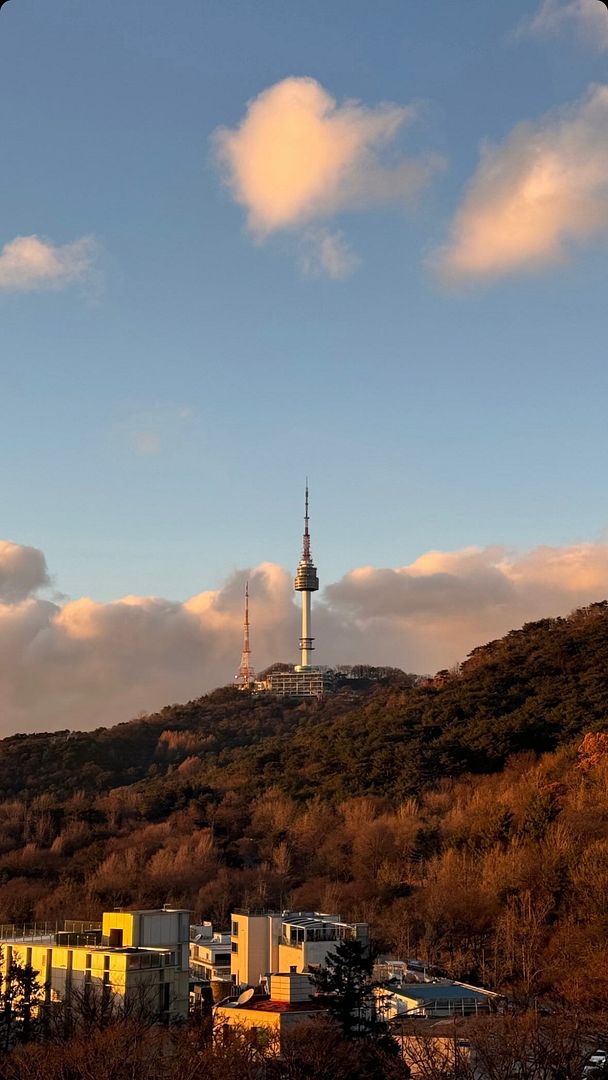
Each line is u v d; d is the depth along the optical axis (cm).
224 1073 6888
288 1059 7244
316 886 16425
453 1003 9381
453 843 16050
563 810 15600
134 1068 6744
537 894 13212
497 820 15800
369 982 9750
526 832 15275
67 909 16212
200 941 13812
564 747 18850
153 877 17075
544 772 18088
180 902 16350
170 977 10094
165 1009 9969
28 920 15812
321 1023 8025
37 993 10144
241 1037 7800
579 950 11094
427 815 18225
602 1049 7794
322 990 8431
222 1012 9156
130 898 16725
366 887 15738
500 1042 7319
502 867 14000
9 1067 7081
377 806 19325
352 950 8531
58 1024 8612
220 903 16175
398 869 16188
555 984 10419
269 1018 8781
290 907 16025
